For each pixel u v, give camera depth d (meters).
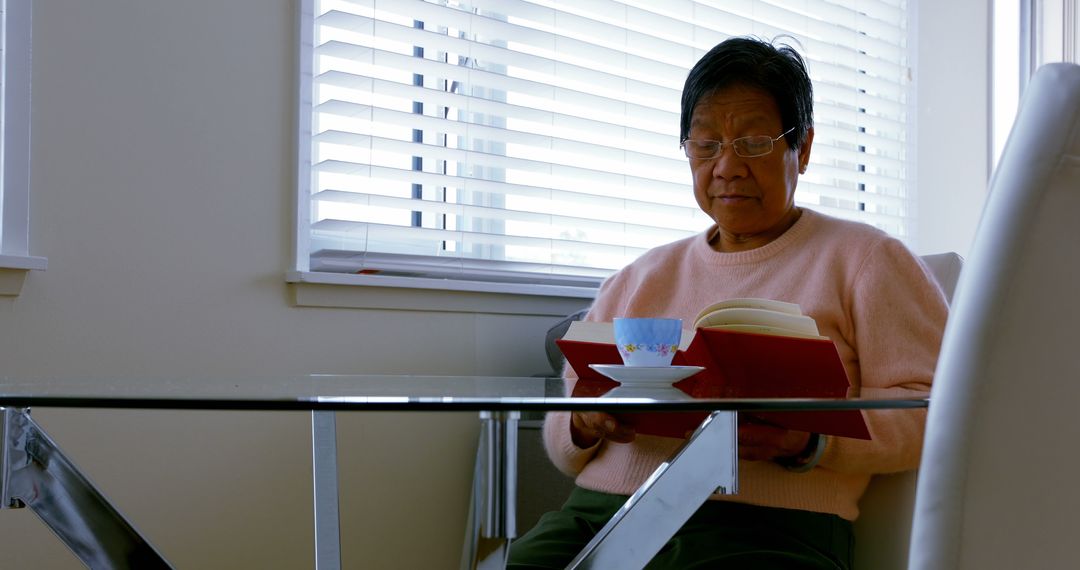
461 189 2.33
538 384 1.08
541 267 2.44
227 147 1.91
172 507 1.84
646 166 2.62
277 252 1.98
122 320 1.77
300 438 2.01
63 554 1.72
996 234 0.63
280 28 1.99
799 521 1.31
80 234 1.72
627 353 1.10
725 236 1.63
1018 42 3.43
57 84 1.70
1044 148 0.62
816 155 3.02
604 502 1.48
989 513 0.63
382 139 2.13
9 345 1.64
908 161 3.20
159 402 0.75
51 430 1.71
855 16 3.09
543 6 2.39
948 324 0.66
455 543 2.24
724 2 2.80
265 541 1.96
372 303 2.09
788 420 1.08
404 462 2.16
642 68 2.59
